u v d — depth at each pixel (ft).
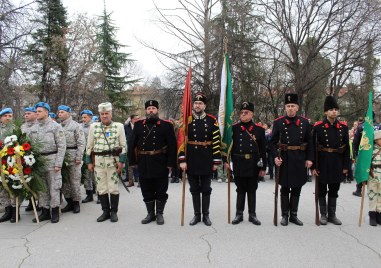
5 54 51.42
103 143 20.30
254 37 68.13
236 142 19.61
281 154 19.33
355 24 62.54
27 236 17.15
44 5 87.86
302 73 65.62
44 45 85.66
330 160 19.35
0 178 20.04
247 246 15.57
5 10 48.32
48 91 84.99
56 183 20.13
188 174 19.39
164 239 16.57
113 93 107.86
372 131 19.08
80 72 82.94
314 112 102.32
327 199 21.45
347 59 63.31
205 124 19.15
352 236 17.12
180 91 71.67
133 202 25.32
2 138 21.44
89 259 14.07
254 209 19.72
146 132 19.42
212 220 20.12
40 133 20.56
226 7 67.67
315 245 15.74
